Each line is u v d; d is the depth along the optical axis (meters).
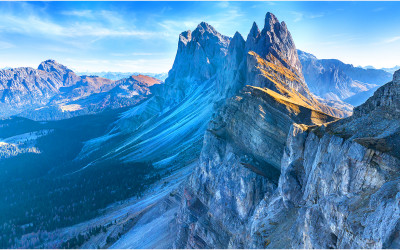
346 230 32.34
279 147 70.44
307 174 50.88
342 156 40.31
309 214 39.06
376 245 27.69
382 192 30.55
